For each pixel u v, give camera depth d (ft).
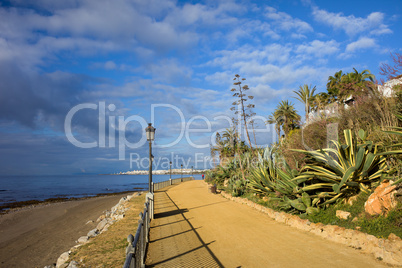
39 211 98.53
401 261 15.39
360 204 23.70
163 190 105.60
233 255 20.89
